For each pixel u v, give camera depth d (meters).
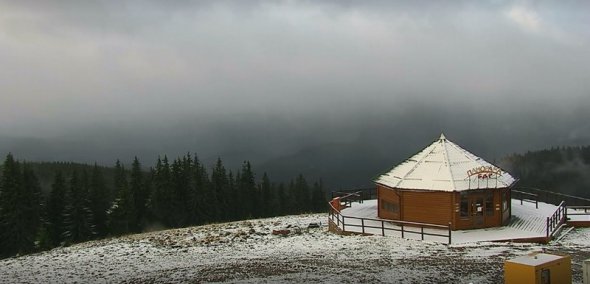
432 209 35.47
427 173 36.59
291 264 26.91
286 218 46.81
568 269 18.61
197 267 27.12
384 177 39.28
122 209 74.06
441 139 39.19
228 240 35.38
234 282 23.41
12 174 67.00
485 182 35.34
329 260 27.52
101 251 33.16
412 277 23.12
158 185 81.62
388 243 31.52
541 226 35.84
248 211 94.94
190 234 39.06
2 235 65.31
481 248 29.61
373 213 42.03
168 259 29.64
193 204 83.00
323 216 47.31
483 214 35.47
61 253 33.88
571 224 37.38
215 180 89.81
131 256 30.95
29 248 65.88
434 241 31.83
